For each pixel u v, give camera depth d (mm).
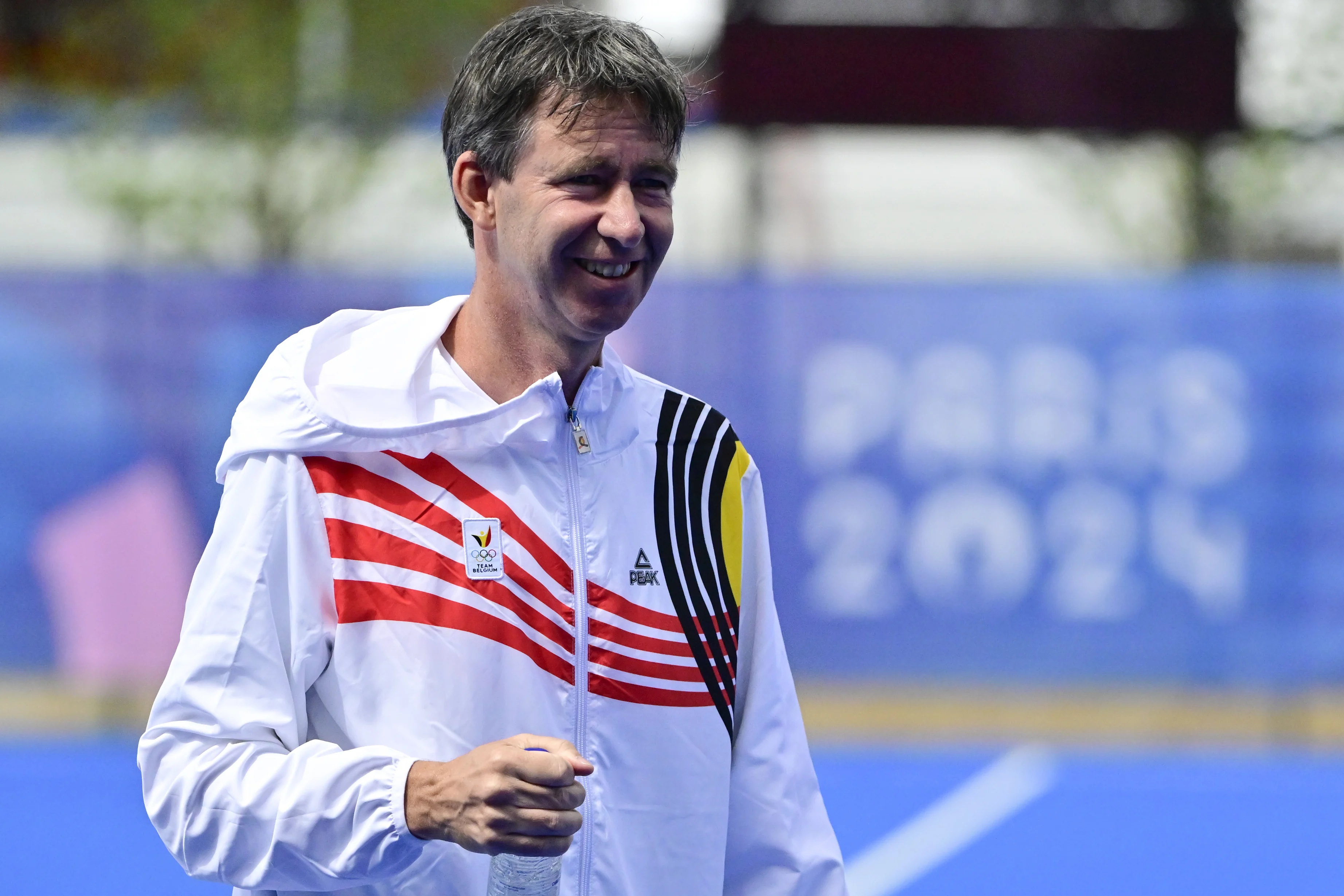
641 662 6621
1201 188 39312
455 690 6199
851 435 27719
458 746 6176
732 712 7004
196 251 39219
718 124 32844
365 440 6270
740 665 7281
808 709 27625
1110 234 41188
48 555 26750
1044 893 19562
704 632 6891
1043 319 27516
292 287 27156
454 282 27750
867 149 41281
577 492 6633
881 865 20672
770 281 27734
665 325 27750
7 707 26656
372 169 38844
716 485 7160
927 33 32781
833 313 27734
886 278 27641
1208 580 27531
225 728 6051
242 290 27062
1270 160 38438
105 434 26797
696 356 27797
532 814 5465
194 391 26953
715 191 39156
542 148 6109
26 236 40281
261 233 39094
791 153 39406
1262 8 37188
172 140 39031
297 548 6176
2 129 40000
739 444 7355
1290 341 27328
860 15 32625
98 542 26797
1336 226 39406
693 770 6719
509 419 6457
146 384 26859
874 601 27734
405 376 6402
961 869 20469
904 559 27734
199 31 39000
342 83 39406
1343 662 27391
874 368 27688
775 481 27781
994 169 41469
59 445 26750
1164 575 27547
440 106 40344
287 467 6230
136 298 26859
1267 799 23781
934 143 40938
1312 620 27422
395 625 6211
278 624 6168
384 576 6234
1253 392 27406
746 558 7305
